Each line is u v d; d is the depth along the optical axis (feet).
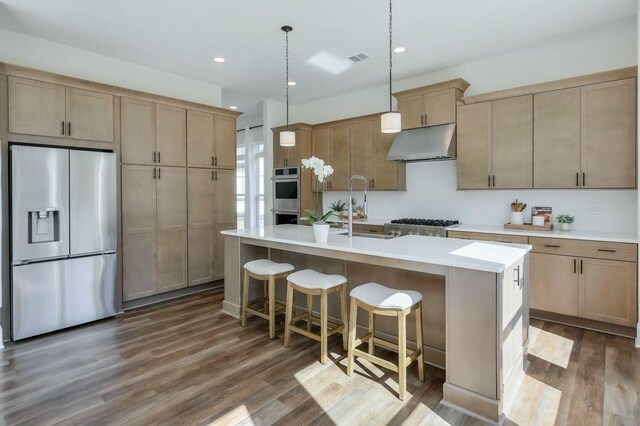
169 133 14.03
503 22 10.94
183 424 6.40
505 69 13.58
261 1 9.64
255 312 10.87
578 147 11.27
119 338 10.28
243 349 9.47
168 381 7.86
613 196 11.73
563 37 12.07
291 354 9.15
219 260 15.81
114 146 12.49
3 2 9.54
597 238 10.34
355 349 8.68
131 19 10.60
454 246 8.47
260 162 23.43
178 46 12.55
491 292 6.40
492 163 12.97
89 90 11.88
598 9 10.22
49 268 10.65
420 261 7.29
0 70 10.08
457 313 6.82
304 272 9.64
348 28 11.27
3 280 10.05
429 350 8.54
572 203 12.45
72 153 11.04
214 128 15.60
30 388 7.60
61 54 12.32
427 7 10.01
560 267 10.98
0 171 9.77
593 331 10.52
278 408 6.86
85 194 11.34
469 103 13.47
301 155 18.74
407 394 7.29
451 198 15.29
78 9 9.98
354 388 7.54
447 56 13.65
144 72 14.47
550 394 7.22
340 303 10.16
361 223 16.10
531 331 10.53
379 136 16.51
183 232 14.52
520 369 7.79
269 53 13.23
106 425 6.39
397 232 14.67
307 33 11.60
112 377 8.05
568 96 11.43
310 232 11.85
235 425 6.36
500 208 13.98
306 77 16.02
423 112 14.62
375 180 16.71
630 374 7.98
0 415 6.68
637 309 9.79
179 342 9.96
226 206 16.08
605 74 10.72
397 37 11.95
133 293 13.00
